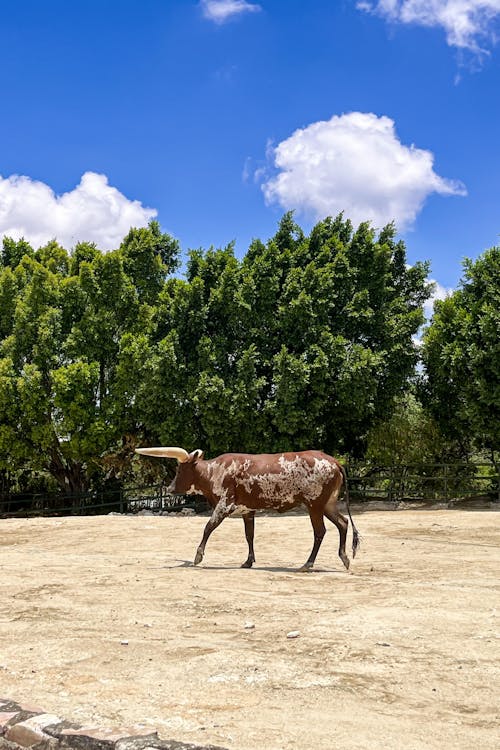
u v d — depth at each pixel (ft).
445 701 16.75
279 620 25.05
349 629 23.34
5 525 70.44
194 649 21.62
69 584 32.83
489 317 83.05
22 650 22.04
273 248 96.02
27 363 100.07
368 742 14.44
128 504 105.70
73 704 17.16
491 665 19.29
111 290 101.14
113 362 100.78
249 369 85.76
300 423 85.46
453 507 84.84
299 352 90.07
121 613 26.73
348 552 44.75
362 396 85.97
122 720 15.99
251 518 39.32
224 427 86.84
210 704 16.89
